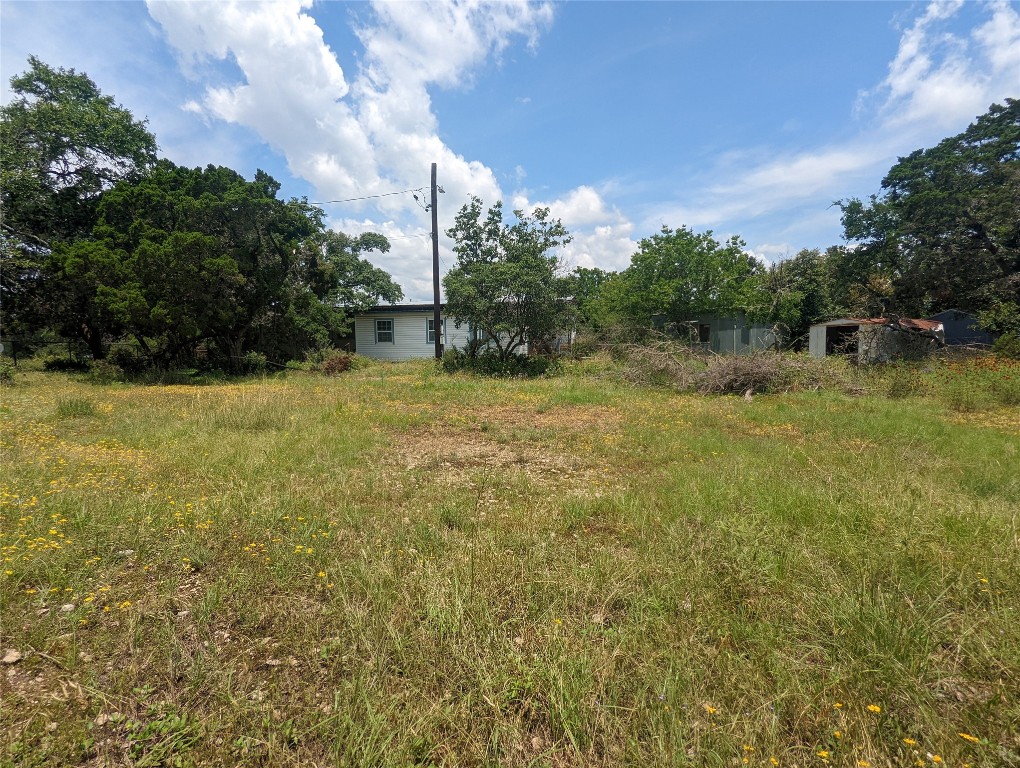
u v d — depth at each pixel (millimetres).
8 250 16547
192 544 3168
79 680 1985
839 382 11891
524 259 16234
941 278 18594
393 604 2488
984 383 10312
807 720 1819
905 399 10633
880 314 21484
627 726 1778
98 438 6348
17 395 10961
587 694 1890
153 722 1774
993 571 2742
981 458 5453
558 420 8672
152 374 15711
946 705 1900
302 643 2270
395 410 9406
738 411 9102
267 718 1811
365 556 3025
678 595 2635
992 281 18359
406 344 23562
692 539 3287
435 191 17672
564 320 16922
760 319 20812
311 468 5121
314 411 8617
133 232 15867
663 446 6328
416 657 2121
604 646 2205
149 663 2100
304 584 2771
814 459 5453
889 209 18516
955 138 18859
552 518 3789
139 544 3150
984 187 17438
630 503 4031
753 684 1980
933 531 3201
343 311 22484
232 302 16344
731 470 4930
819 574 2775
